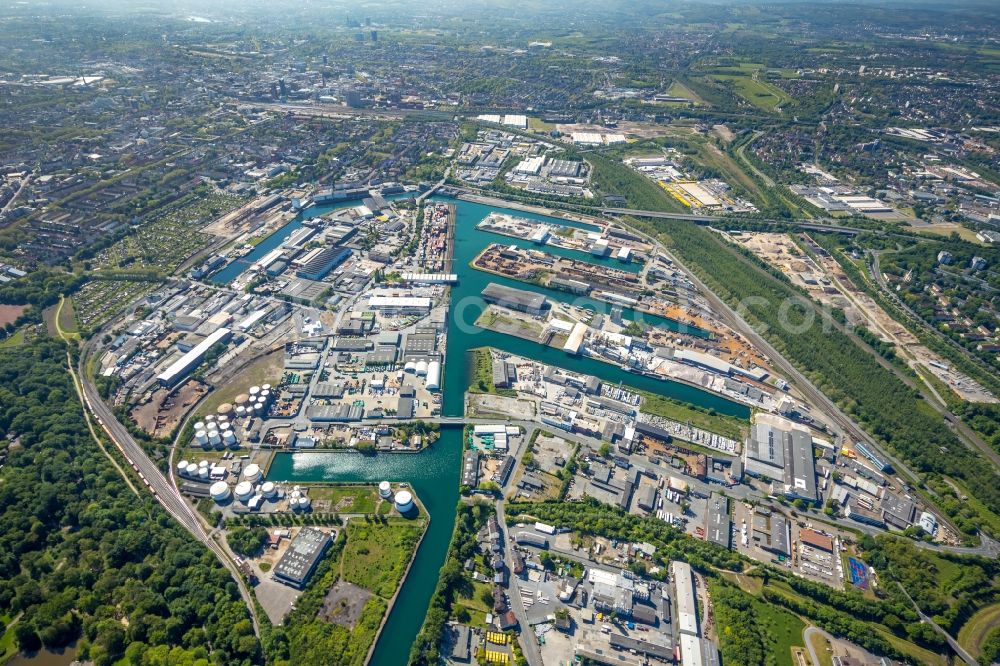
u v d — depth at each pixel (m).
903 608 173.75
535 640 165.12
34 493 192.88
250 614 167.75
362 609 170.12
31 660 153.88
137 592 165.25
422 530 195.12
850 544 197.75
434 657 156.75
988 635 171.38
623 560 187.25
